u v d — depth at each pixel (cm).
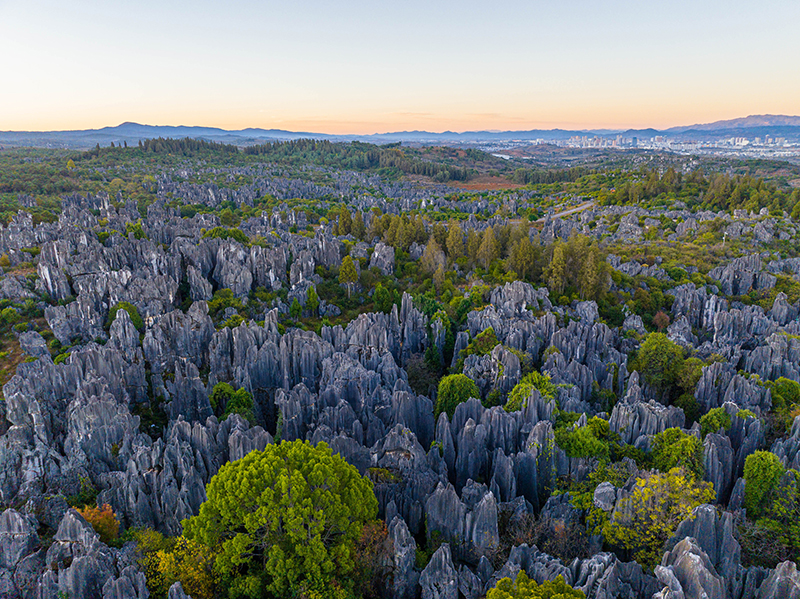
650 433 6906
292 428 7250
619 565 4388
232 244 13525
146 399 8169
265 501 4406
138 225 16375
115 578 4319
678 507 4888
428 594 4684
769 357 9319
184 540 4638
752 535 5184
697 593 3912
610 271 14362
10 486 5641
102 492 5450
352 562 4472
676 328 12138
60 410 6900
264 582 4497
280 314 12175
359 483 4916
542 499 6347
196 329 9244
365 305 13650
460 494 6538
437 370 10600
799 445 6488
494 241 15950
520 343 10181
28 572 4416
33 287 10681
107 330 9925
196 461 5966
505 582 4091
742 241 17488
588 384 8900
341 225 19462
